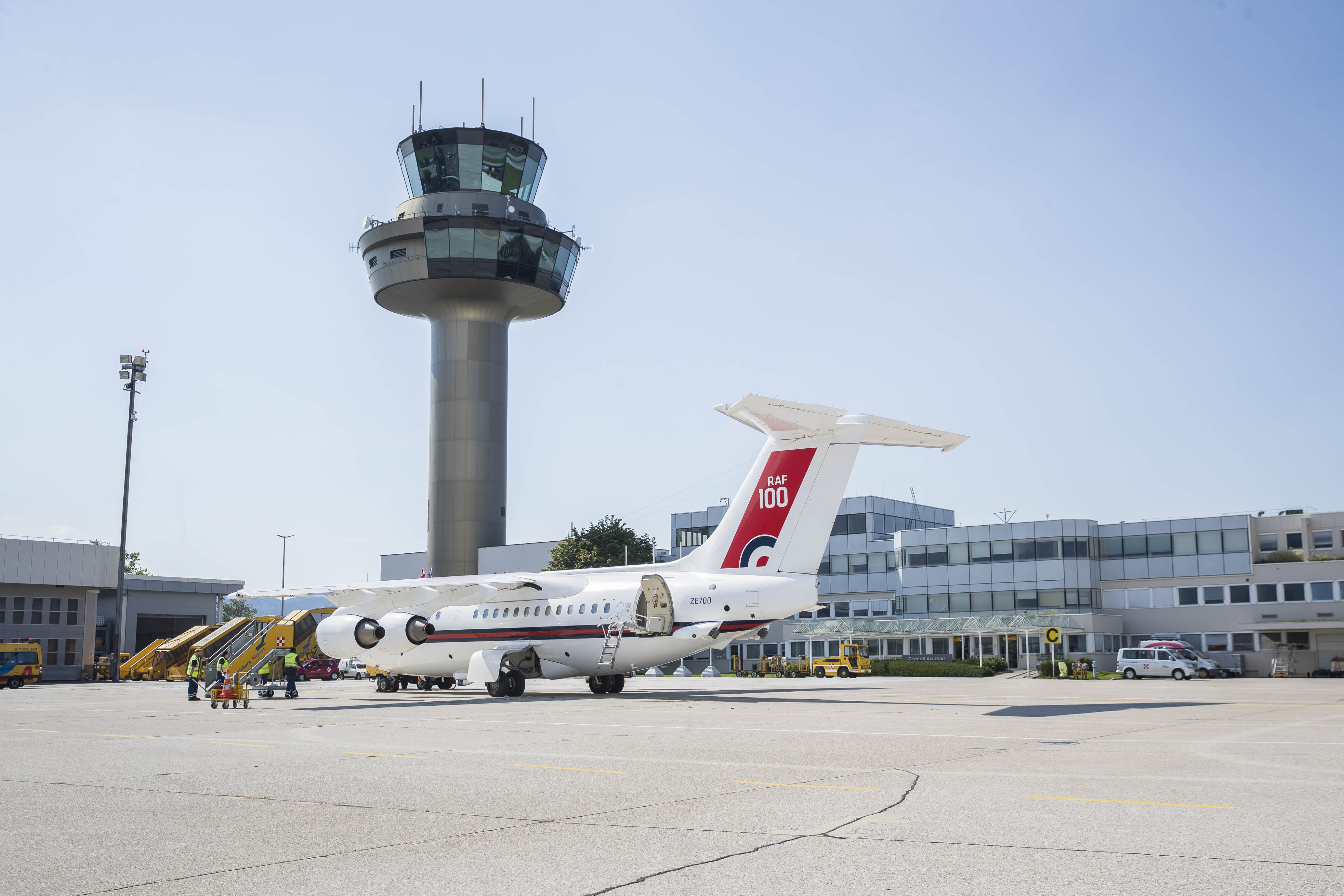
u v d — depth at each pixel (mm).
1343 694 30234
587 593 29672
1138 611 59031
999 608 61719
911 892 5879
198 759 13289
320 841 7609
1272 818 8016
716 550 27203
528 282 61469
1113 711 21281
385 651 30594
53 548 59844
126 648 77438
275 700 31109
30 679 50406
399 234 60156
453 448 63656
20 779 11422
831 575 70562
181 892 6121
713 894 5898
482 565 63125
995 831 7625
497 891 6043
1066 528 59906
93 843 7633
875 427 24125
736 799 9352
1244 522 56188
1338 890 5797
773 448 26203
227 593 85125
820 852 6973
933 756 12609
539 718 20188
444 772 11594
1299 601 54125
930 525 78250
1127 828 7680
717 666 70500
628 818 8422
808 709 22453
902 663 57875
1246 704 23953
